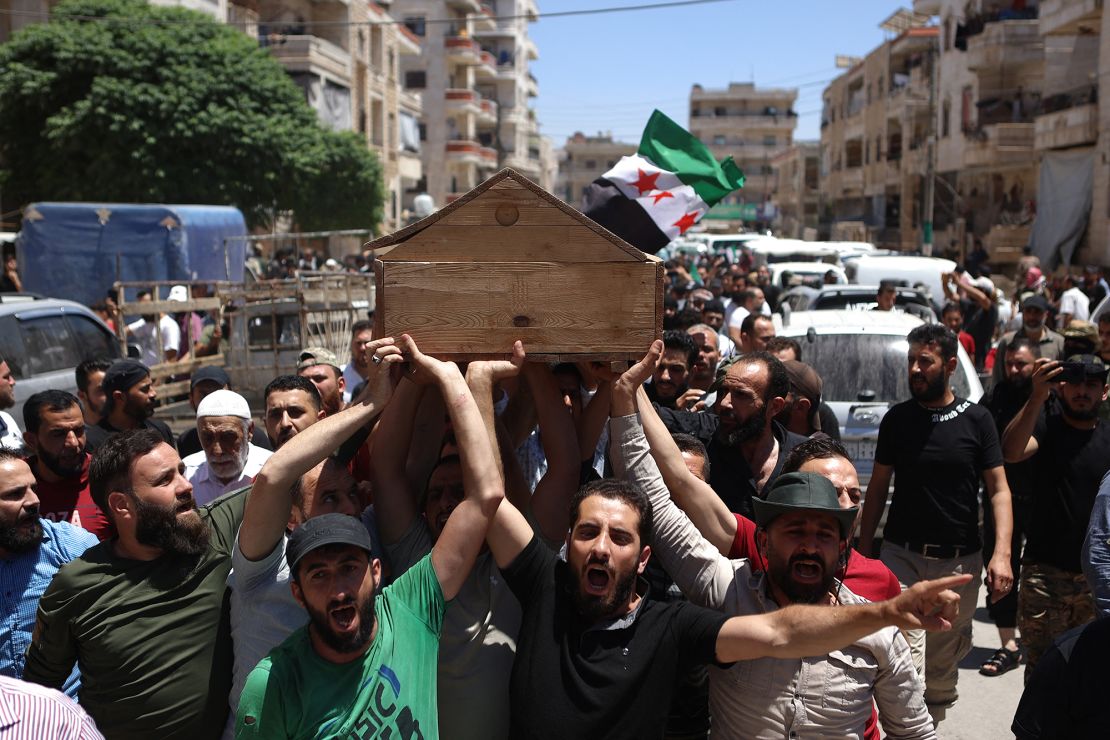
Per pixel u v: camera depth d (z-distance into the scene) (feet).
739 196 317.83
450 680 9.58
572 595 9.05
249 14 109.60
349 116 123.85
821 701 9.15
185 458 16.70
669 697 8.86
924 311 36.96
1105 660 8.36
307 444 9.26
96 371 19.99
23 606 11.93
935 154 124.06
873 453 23.29
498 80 223.92
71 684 11.44
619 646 8.87
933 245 123.95
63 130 68.13
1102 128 77.71
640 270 9.75
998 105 103.81
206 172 72.18
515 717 8.93
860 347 25.25
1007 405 20.31
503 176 9.61
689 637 8.93
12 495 11.73
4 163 73.56
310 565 8.30
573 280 9.70
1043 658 8.80
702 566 9.98
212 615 10.50
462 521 9.10
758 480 14.39
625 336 9.80
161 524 10.24
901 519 16.12
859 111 173.06
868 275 50.93
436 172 187.01
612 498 8.98
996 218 109.70
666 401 19.13
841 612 8.30
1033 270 50.34
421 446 10.95
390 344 9.51
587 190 13.07
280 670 8.47
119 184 69.67
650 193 12.89
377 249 9.93
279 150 74.69
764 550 9.73
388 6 166.09
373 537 10.37
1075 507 15.90
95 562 10.53
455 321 9.68
